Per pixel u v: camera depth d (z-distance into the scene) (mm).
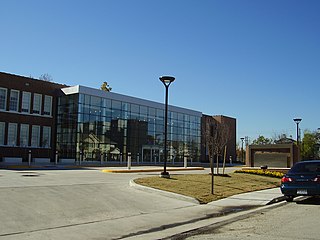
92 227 9914
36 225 9734
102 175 23562
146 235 9258
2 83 38156
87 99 41688
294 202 15297
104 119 43625
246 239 8438
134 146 47562
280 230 9438
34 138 40719
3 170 24812
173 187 16859
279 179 24594
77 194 14094
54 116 42844
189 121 58250
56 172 24656
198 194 15828
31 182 16672
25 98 40219
